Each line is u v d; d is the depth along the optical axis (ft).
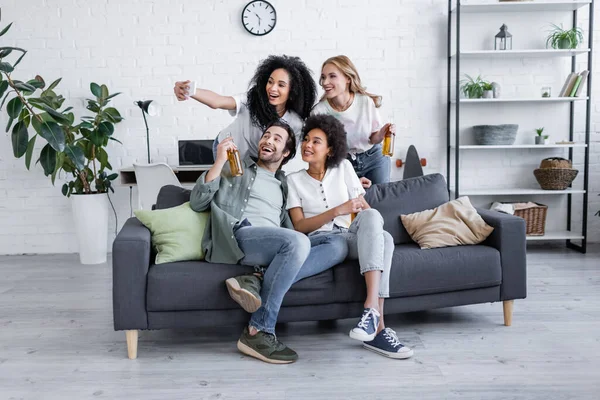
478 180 16.49
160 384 7.40
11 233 16.61
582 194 16.51
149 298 8.18
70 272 14.17
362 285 8.54
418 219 9.87
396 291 8.68
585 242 15.25
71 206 16.58
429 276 8.80
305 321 9.47
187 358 8.34
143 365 8.09
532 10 15.83
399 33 16.12
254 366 7.97
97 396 7.07
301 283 8.42
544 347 8.39
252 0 15.98
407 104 16.29
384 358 8.15
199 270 8.32
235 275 8.33
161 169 13.10
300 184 9.42
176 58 16.17
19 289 12.61
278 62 9.95
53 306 11.21
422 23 16.10
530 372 7.50
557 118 16.30
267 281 8.17
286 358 8.02
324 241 8.82
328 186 9.40
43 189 16.53
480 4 14.97
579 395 6.79
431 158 16.39
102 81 16.25
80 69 16.20
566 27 15.98
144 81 16.24
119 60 16.19
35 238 16.65
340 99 10.41
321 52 16.14
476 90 15.43
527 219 15.46
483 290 9.13
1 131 16.31
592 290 11.51
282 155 9.25
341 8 16.06
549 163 15.51
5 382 7.55
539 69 16.15
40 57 16.17
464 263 8.92
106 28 16.11
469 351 8.30
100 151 15.19
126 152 16.40
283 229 8.36
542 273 13.05
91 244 15.08
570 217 16.47
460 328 9.36
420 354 8.25
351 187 9.50
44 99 13.79
